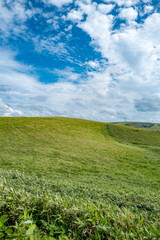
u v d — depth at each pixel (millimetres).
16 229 2104
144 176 14711
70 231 2375
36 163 15828
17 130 35344
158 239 2096
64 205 2889
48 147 24594
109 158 21344
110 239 2145
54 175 12461
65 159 18969
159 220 2885
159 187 11656
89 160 19547
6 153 19297
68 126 49188
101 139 37812
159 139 43594
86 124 57500
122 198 6410
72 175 13180
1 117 49062
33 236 1956
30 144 25500
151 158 22609
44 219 2701
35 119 53188
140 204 5754
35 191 4871
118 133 47344
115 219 2541
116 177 13688
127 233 2207
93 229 2381
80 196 6219
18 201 2906
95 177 13039
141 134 48031
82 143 30125
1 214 2658
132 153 25266
